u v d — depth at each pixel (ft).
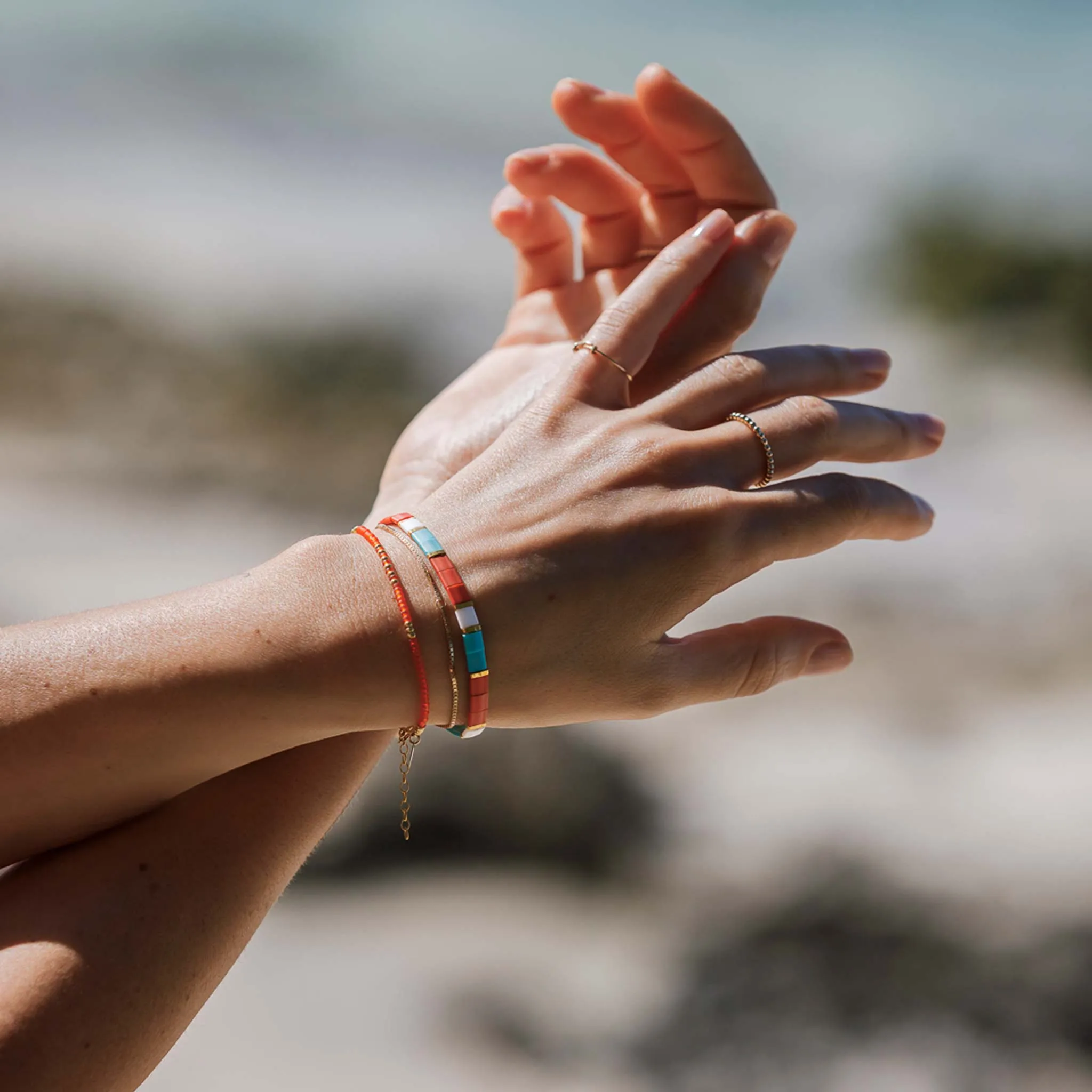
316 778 2.94
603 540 2.97
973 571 18.90
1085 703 15.85
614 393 3.34
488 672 2.85
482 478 3.06
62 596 15.97
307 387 23.84
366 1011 9.84
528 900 11.75
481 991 10.32
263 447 22.31
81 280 25.73
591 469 3.07
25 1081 2.36
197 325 24.90
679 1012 10.48
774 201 4.33
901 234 32.89
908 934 11.41
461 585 2.83
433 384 24.67
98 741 2.60
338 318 25.53
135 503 19.80
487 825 12.40
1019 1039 10.23
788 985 10.80
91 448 21.36
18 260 26.07
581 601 2.93
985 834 13.16
